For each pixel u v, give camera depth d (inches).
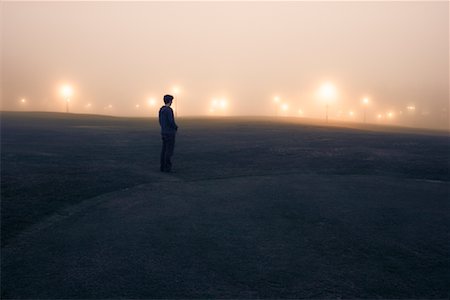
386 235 195.8
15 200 262.4
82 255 175.5
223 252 177.0
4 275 157.6
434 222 214.5
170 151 371.9
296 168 387.5
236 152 511.8
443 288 142.2
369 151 504.4
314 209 240.1
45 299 138.4
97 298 138.3
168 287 145.4
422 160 426.3
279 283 147.5
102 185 309.6
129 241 191.2
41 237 197.5
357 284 145.6
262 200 262.2
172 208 245.9
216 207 247.6
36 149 532.4
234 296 138.3
